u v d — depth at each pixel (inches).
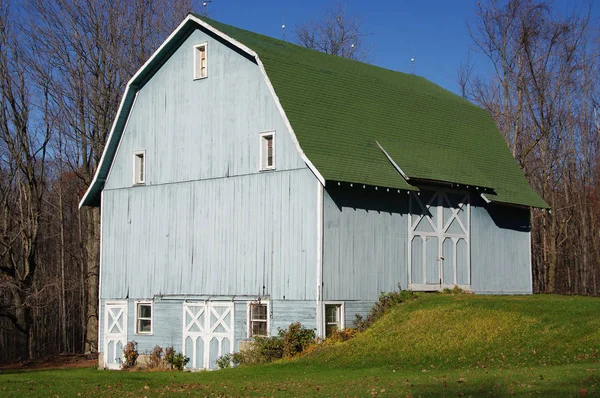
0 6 1743.4
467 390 684.7
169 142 1290.6
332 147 1131.3
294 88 1174.3
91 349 1838.1
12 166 1835.6
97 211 1860.2
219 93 1228.5
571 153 2182.6
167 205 1280.8
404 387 725.3
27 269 1806.1
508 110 2111.2
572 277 2297.0
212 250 1210.6
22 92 1775.3
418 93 1437.0
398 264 1190.9
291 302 1102.4
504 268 1413.6
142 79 1330.0
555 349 892.0
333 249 1093.8
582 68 2180.1
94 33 1817.2
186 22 1253.7
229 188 1198.3
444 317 1059.3
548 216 2121.1
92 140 1835.6
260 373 935.0
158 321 1269.7
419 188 1231.5
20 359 1772.9
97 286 1857.8
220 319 1187.3
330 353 1005.2
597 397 614.2
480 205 1369.3
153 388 828.6
